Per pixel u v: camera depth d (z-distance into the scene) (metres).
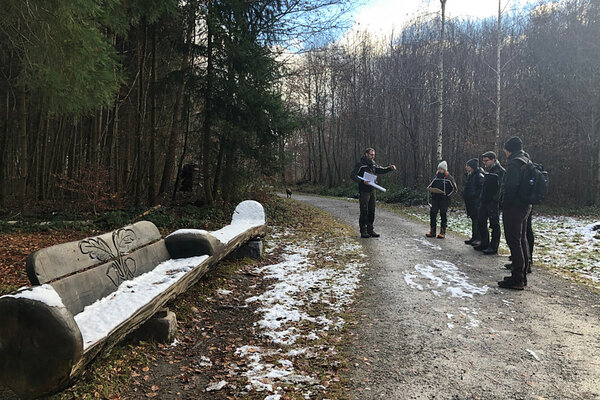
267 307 4.22
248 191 13.66
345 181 34.25
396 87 25.52
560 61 20.55
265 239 8.18
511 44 23.22
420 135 25.50
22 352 1.97
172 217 9.40
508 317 3.86
